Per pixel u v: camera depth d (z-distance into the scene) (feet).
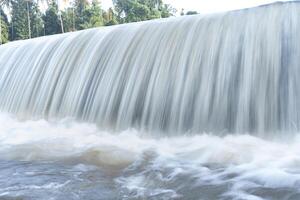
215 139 22.91
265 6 26.09
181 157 19.98
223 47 25.93
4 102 39.58
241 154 19.33
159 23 32.50
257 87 23.29
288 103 21.65
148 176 17.26
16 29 193.67
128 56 31.40
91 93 31.81
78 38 38.40
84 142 24.34
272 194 14.51
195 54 27.20
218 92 24.89
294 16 23.72
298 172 16.46
